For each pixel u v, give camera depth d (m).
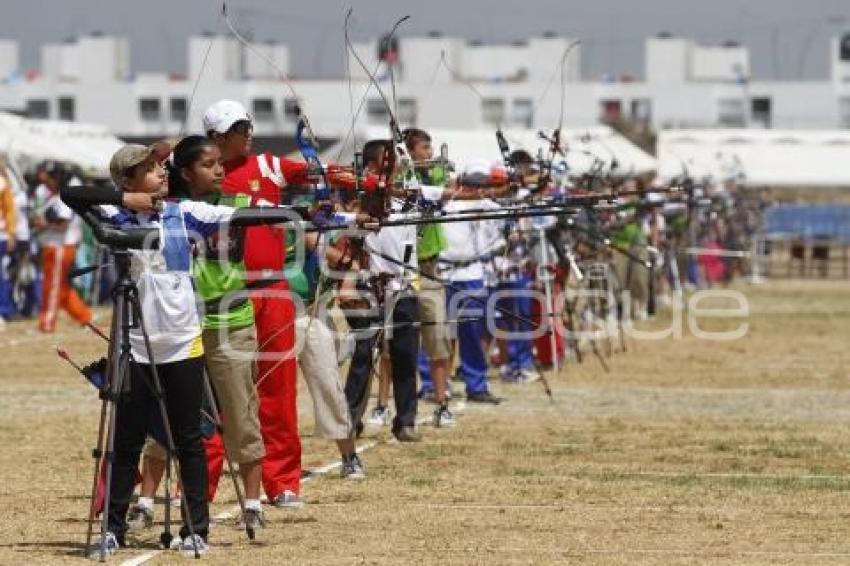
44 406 51.62
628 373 63.03
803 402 54.34
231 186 34.25
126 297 29.75
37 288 84.19
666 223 91.25
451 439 44.78
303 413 50.31
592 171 63.94
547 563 29.09
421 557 29.62
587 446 43.53
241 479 34.81
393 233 42.62
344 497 35.94
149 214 30.20
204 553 30.02
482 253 51.31
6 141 94.19
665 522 33.00
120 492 30.53
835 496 35.94
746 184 137.88
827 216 163.38
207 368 32.38
